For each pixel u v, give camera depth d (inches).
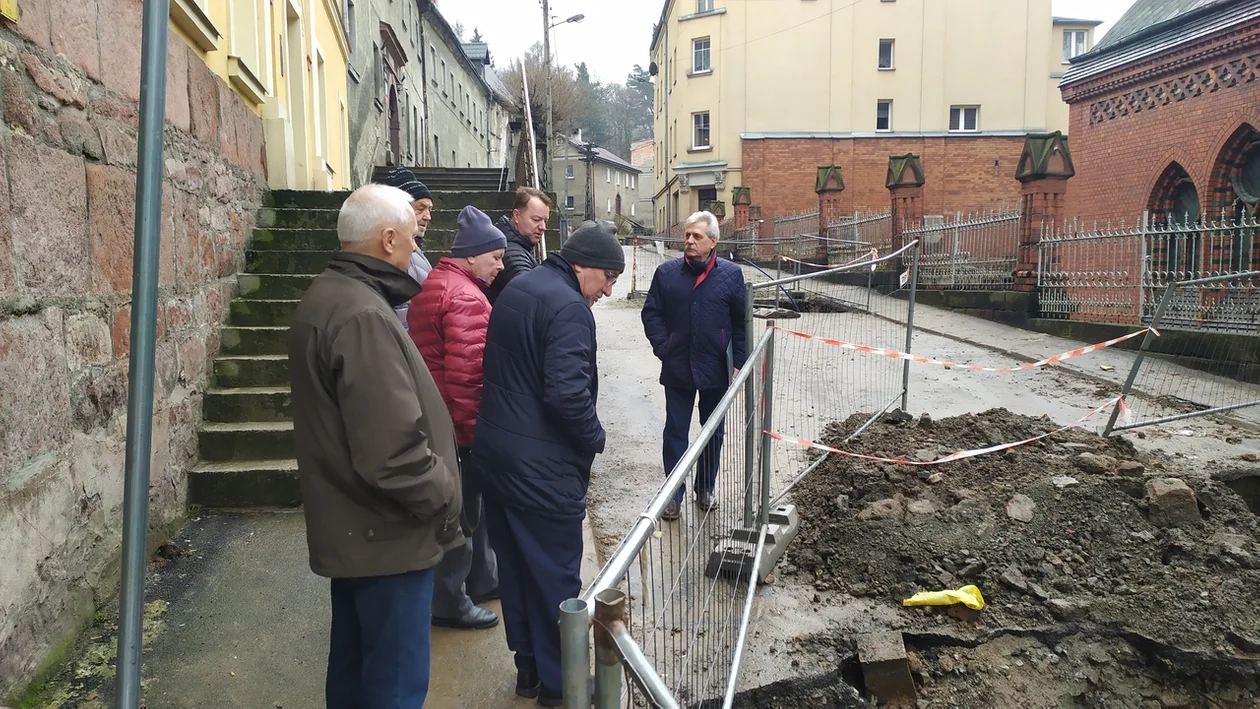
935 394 309.1
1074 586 150.1
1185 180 549.3
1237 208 505.4
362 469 82.2
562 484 109.6
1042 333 447.8
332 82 477.7
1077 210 647.1
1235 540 157.9
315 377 85.0
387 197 90.5
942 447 205.3
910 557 155.9
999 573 152.5
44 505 116.1
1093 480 175.0
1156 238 433.4
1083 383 323.9
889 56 1171.3
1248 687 133.2
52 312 120.8
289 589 148.2
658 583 138.3
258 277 242.4
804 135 1165.7
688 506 108.2
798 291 460.4
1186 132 536.7
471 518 133.4
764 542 152.2
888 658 130.3
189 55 200.8
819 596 151.2
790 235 964.6
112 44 146.9
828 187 819.4
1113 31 650.8
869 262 251.3
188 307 192.2
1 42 109.3
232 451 193.3
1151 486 169.6
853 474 192.9
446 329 122.8
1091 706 134.3
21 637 108.7
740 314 178.4
